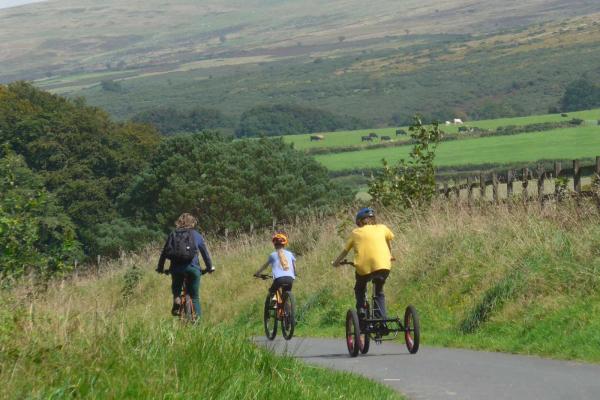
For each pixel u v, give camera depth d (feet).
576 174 99.45
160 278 163.12
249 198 374.22
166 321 52.26
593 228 86.58
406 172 138.21
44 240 322.55
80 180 424.05
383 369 61.31
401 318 95.20
